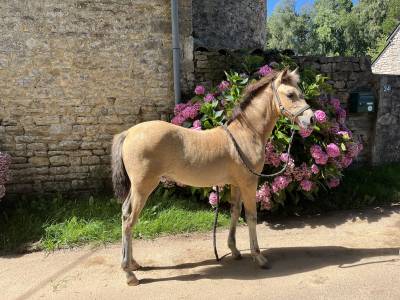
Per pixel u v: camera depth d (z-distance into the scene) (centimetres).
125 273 367
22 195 564
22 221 493
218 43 847
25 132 559
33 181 570
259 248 438
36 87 554
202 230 498
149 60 595
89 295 348
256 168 389
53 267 405
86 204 546
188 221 507
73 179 584
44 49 550
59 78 561
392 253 428
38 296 348
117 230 480
